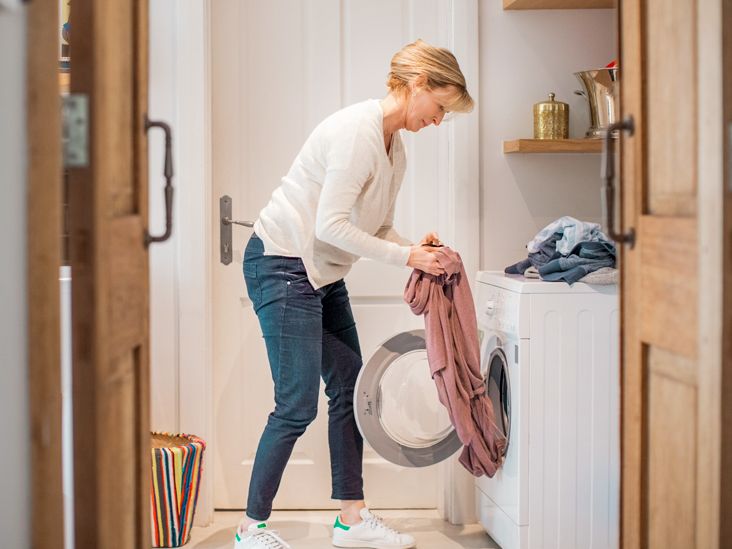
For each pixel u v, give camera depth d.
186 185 3.29
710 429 1.52
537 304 2.81
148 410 1.76
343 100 3.41
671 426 1.70
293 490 3.50
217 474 3.48
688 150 1.61
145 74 1.73
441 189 3.44
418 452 3.13
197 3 3.25
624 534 1.91
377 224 2.91
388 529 3.12
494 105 3.38
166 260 3.31
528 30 3.37
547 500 2.84
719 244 1.48
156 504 3.11
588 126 3.41
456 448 3.16
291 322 2.86
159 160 3.30
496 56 3.37
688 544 1.62
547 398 2.83
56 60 1.31
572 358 2.83
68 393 2.40
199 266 3.31
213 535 3.25
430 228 3.47
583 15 3.38
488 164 3.39
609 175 1.85
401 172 2.93
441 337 2.87
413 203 3.46
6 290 1.30
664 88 1.71
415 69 2.73
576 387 2.84
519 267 3.12
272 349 2.90
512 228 3.40
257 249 2.91
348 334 3.11
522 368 2.82
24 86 1.30
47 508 1.32
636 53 1.81
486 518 3.20
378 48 3.40
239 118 3.39
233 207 3.41
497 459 2.96
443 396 2.88
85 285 1.36
